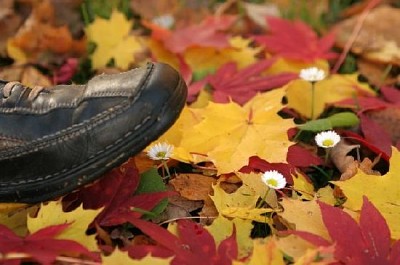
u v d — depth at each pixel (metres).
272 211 0.96
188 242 0.92
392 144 1.08
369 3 1.27
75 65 1.18
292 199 0.96
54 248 0.89
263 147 1.01
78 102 0.95
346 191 0.96
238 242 0.94
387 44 1.21
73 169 0.94
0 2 1.26
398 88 1.17
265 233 0.97
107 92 0.94
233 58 1.19
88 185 0.95
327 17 1.30
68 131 0.94
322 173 1.04
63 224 0.91
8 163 0.95
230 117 1.04
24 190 0.95
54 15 1.27
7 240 0.90
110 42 1.20
